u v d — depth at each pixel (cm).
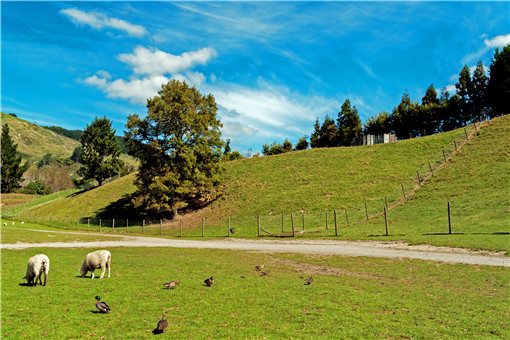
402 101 11881
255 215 6356
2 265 2384
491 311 1373
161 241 4541
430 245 3020
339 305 1455
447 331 1152
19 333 1109
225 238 4800
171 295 1611
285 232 4691
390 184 6519
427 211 4566
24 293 1612
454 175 5841
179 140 6531
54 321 1230
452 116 11025
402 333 1132
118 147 11731
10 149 15275
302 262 2694
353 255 2892
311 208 6175
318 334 1120
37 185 15700
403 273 2169
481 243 2773
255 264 2600
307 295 1620
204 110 7100
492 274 2006
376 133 12594
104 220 7475
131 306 1430
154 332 1127
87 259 2014
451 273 2102
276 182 7988
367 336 1106
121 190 9525
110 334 1112
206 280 1831
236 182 8525
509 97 9512
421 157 7462
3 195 13675
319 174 7938
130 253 3275
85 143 11338
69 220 7806
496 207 3944
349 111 12494
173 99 6700
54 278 1994
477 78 10569
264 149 14175
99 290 1698
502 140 6675
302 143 13700
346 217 5066
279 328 1173
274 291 1700
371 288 1780
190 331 1138
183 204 7731
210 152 7150
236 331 1138
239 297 1581
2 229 5706
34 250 3341
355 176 7344
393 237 3544
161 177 6469
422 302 1509
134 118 6600
